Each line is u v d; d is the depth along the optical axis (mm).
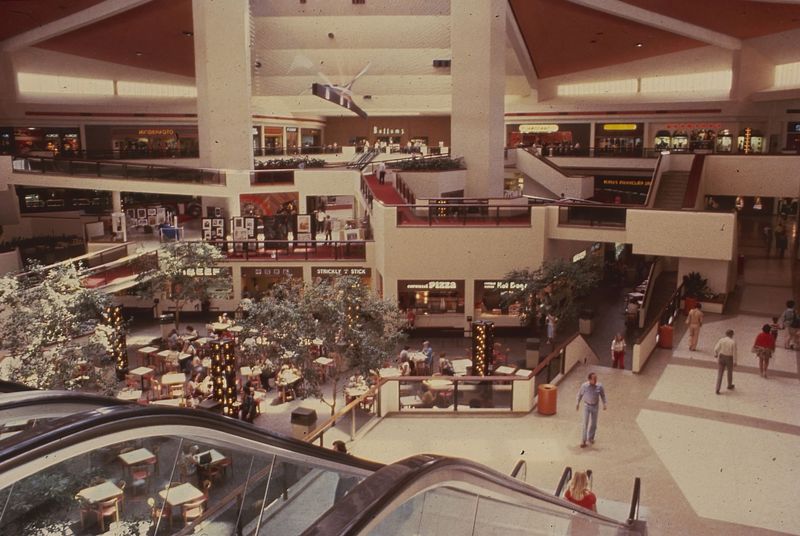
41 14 36219
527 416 15070
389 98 49656
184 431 4547
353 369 20000
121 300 29766
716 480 12109
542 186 43000
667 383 16875
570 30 42844
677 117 46531
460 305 26812
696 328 19312
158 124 46531
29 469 3406
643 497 11523
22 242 35688
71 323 18203
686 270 25000
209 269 27984
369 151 49188
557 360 16969
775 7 34531
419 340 26562
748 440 13688
